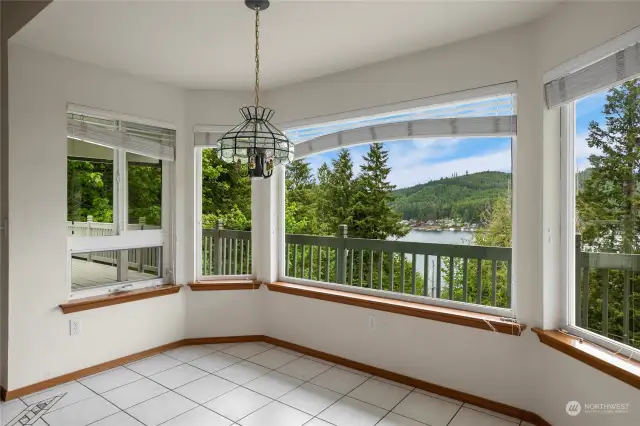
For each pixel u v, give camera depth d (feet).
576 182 7.28
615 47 5.92
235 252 12.57
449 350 8.75
